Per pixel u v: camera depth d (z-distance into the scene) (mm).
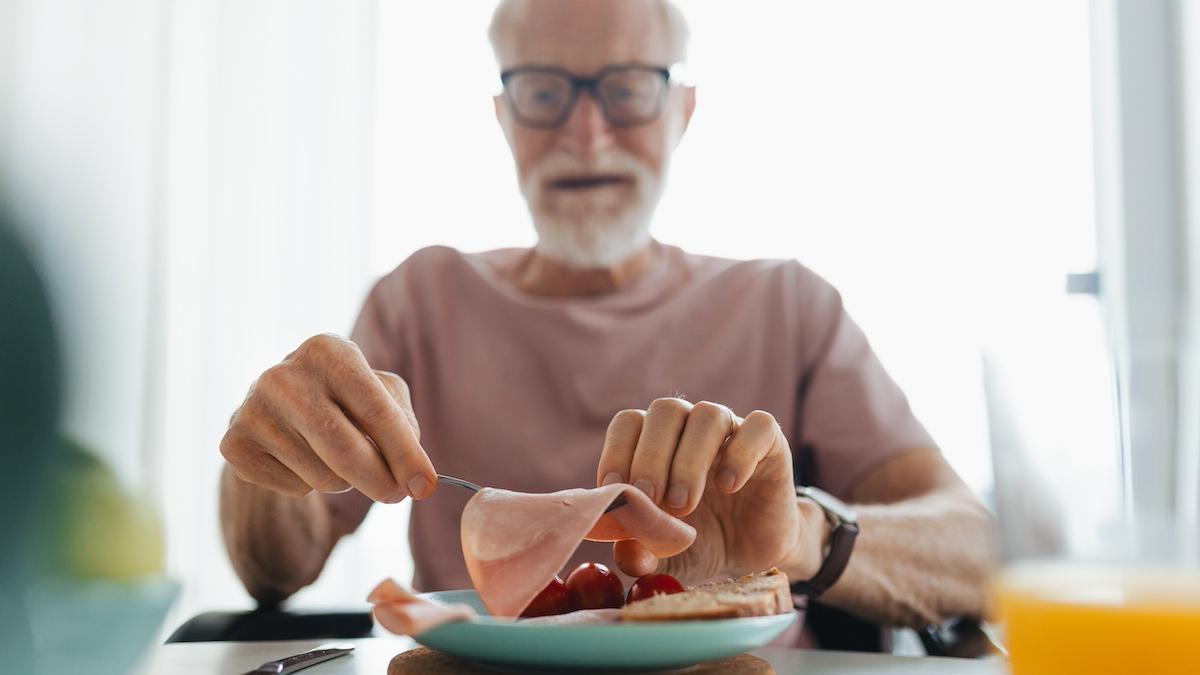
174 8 2449
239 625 1027
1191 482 343
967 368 1970
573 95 1713
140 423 2354
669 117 1754
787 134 2111
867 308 2061
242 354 2365
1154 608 386
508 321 1723
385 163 2336
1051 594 410
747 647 595
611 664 571
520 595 618
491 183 2297
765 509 862
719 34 2133
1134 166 1906
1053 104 2004
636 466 741
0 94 2398
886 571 1146
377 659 760
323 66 2359
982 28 2047
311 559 1482
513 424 1669
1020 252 2006
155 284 2396
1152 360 340
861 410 1626
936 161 2061
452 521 1643
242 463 832
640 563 785
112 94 2441
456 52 2316
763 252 2105
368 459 760
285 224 2361
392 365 1740
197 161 2438
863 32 2096
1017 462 408
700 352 1692
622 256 1746
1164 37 1889
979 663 780
